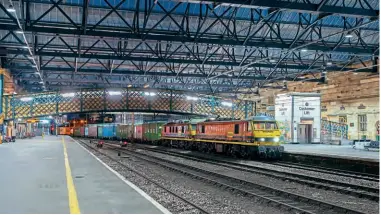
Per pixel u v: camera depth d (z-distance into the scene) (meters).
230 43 27.27
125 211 8.91
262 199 12.52
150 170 21.30
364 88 41.00
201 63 34.56
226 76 43.56
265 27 32.91
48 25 25.11
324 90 47.91
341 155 23.19
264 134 27.16
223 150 31.70
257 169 22.28
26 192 11.27
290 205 11.38
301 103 40.03
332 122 43.91
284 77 46.94
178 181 17.30
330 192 14.73
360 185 15.22
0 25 23.28
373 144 28.69
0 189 11.80
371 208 11.93
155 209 9.14
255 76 46.16
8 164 19.34
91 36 24.34
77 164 19.44
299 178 18.19
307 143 40.19
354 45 35.47
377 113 39.22
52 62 43.72
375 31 34.66
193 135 38.16
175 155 32.81
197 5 29.55
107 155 29.16
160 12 29.23
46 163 19.91
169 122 45.25
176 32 28.00
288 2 20.11
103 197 10.58
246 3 19.55
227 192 14.48
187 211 10.55
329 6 20.75
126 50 35.09
